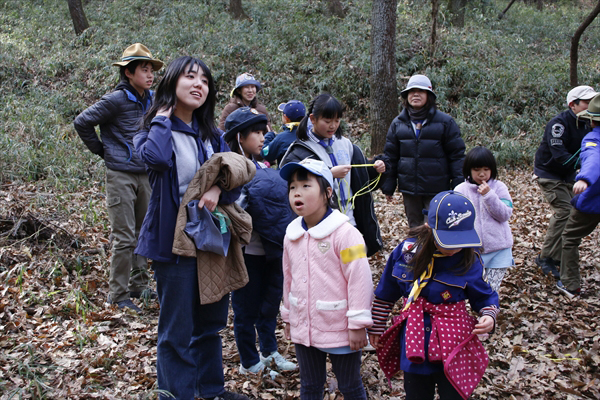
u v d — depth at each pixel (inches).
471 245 90.3
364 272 96.0
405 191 191.0
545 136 200.5
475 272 94.7
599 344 150.6
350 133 431.2
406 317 95.7
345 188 142.0
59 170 292.8
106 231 227.5
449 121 183.2
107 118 165.0
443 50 517.3
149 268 203.9
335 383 130.4
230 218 110.2
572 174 199.2
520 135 424.2
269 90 455.8
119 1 660.7
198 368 115.0
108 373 128.9
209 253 106.7
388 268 101.9
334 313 97.5
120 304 168.1
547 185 202.7
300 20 583.5
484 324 90.6
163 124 102.7
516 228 263.9
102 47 529.7
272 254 127.6
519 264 214.7
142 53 165.5
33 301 163.3
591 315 172.4
